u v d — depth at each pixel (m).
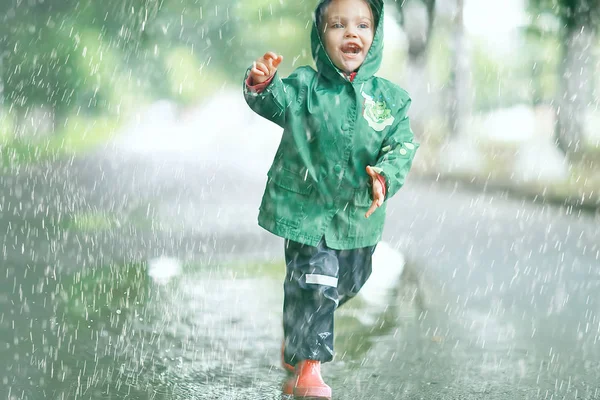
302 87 5.74
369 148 5.75
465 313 8.41
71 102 50.34
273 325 7.58
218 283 9.60
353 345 7.04
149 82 61.88
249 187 24.67
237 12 54.91
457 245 13.48
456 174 29.98
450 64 36.81
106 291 9.02
